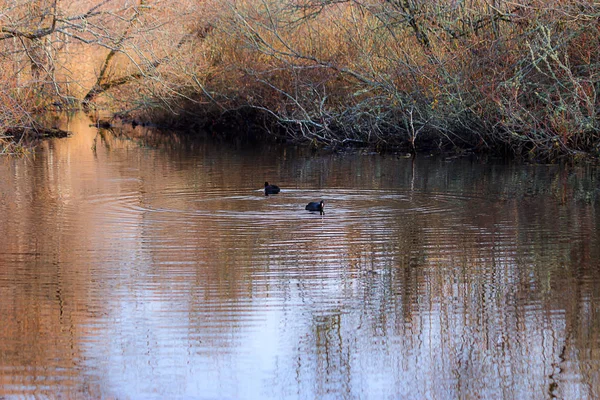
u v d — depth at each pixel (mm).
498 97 31953
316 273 15633
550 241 18094
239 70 46031
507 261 16422
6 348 11922
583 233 18859
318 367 11328
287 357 11703
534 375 11117
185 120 55156
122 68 50031
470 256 16828
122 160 35125
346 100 39750
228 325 12836
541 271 15688
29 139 45250
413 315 13312
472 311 13445
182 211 21812
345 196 24359
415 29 37469
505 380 11023
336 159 35406
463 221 20375
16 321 12969
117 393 10570
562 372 11211
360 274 15523
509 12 33938
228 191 25406
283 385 10852
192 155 37500
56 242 18125
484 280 15102
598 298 14000
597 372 11219
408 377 11109
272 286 14758
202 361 11555
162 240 18297
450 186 26391
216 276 15406
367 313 13359
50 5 34406
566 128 31078
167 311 13422
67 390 10680
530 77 32688
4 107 34469
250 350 11930
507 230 19266
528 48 32312
